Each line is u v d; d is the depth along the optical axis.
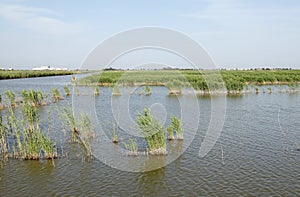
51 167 14.00
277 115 26.48
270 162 14.63
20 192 11.56
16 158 15.02
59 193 11.49
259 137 19.19
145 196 11.24
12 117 16.42
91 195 11.34
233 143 17.84
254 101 35.12
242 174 13.20
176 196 11.23
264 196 11.15
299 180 12.52
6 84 61.00
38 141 15.36
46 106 30.25
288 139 18.69
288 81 59.41
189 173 13.37
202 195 11.26
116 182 12.48
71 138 18.55
